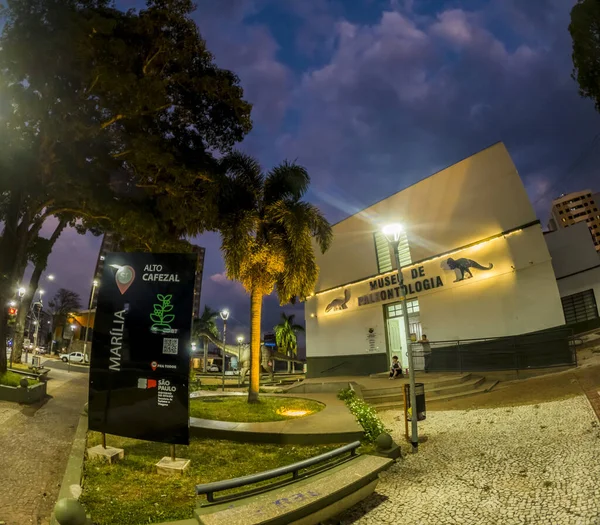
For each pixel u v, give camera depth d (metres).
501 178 16.05
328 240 13.25
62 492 4.76
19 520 4.21
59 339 74.12
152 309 5.77
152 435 5.45
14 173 13.91
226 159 12.89
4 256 14.71
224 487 3.81
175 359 5.56
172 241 18.17
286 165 12.81
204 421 8.55
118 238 20.81
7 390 11.81
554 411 7.98
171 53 15.27
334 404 11.31
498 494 4.70
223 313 23.89
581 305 17.33
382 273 20.80
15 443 7.17
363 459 5.32
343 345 22.66
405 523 4.22
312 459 4.74
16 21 12.18
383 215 21.05
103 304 5.96
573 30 9.38
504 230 15.67
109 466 5.82
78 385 19.06
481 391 12.22
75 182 14.26
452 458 6.32
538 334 14.15
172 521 3.73
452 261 17.33
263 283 12.44
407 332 7.66
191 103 17.66
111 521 4.05
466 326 16.48
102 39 13.01
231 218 11.90
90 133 14.22
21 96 12.26
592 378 10.30
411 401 7.21
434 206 18.47
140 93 13.59
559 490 4.54
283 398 13.15
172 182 16.45
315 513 4.05
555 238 18.38
